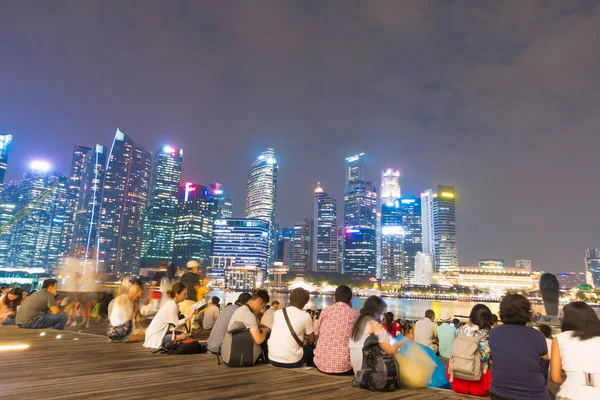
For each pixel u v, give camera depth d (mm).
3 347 10859
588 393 4781
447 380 8367
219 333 10406
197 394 6844
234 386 7438
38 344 11711
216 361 9828
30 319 14781
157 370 8656
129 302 12602
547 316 48500
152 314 15938
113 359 9781
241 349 9109
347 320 8672
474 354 7352
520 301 5707
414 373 7777
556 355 5184
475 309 8258
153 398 6551
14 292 16328
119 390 6973
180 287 11602
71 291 25891
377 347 7602
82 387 7109
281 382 7824
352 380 8078
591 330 4980
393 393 7305
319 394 7031
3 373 8078
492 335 5754
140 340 12508
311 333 9484
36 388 6980
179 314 11953
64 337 13047
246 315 9359
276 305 16406
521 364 5328
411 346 8203
